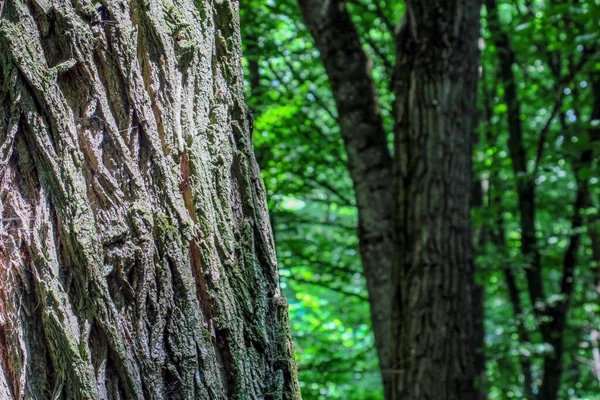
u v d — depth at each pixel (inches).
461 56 168.7
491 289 356.5
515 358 234.1
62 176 52.1
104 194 52.6
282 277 281.7
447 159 168.9
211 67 60.4
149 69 55.4
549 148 221.9
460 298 170.7
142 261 52.7
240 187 60.1
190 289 54.4
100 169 52.8
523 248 244.7
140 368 52.1
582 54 225.5
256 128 274.5
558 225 341.4
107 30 54.1
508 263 230.7
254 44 261.1
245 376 56.4
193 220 55.8
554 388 231.3
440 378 169.5
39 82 52.0
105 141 53.4
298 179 305.6
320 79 311.1
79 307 51.6
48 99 52.1
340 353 350.9
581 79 256.2
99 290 51.6
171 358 53.2
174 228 54.2
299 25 292.8
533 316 237.3
